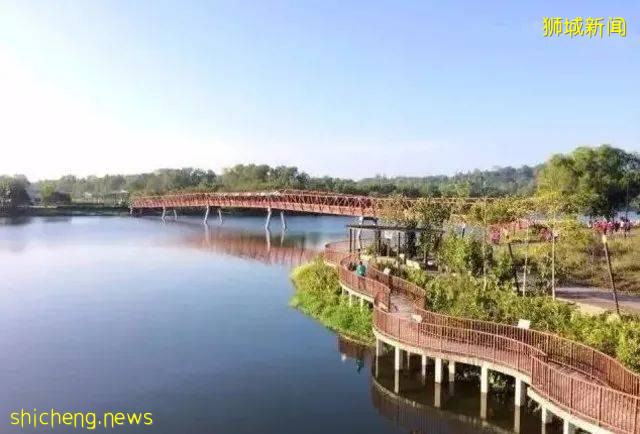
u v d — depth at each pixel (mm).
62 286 49531
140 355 29156
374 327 26609
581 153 70375
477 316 25891
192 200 133125
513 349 20625
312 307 38469
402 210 50812
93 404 22797
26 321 36625
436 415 21281
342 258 43031
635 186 72062
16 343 31484
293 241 88125
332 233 103062
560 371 17469
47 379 25688
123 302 42625
